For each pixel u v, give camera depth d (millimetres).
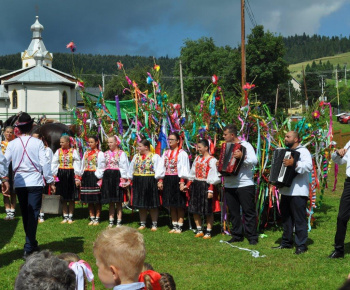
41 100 41625
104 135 9492
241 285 5086
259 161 7777
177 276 5430
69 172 8500
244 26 17312
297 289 4938
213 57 52344
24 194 6297
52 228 8117
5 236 7555
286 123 8453
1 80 46438
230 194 7066
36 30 56906
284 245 6645
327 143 8484
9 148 6367
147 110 8656
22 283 2199
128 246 2340
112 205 8320
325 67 150125
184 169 7512
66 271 2254
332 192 11992
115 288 2357
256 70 42156
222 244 6977
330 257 6074
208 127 8250
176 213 7809
